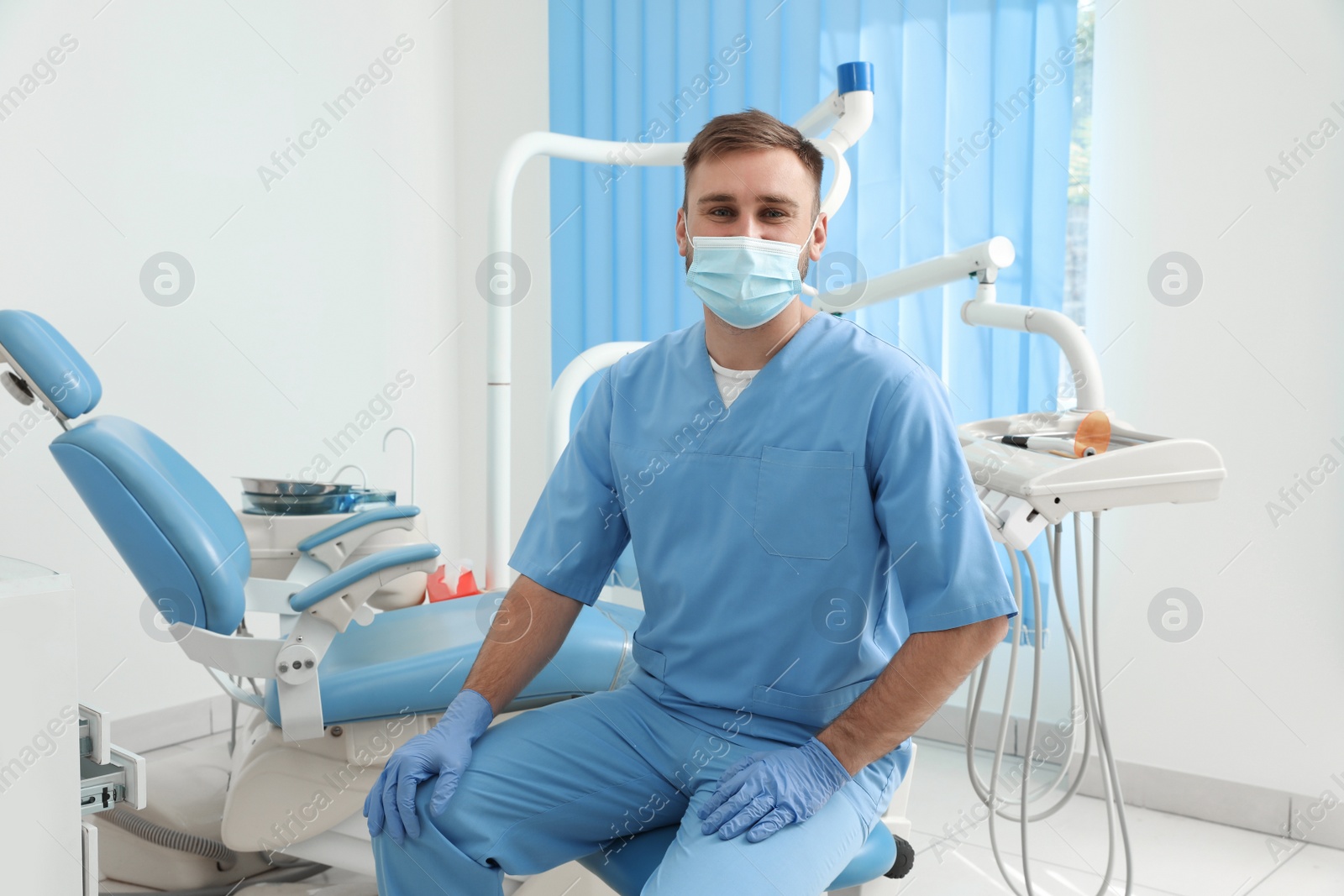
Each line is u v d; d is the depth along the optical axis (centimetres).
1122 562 214
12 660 98
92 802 110
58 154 211
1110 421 149
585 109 275
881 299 183
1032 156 216
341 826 152
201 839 163
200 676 242
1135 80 209
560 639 131
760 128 115
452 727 116
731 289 115
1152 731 214
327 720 140
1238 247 200
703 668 120
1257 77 195
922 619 108
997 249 160
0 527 203
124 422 148
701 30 254
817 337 121
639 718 121
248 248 252
